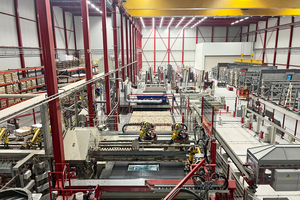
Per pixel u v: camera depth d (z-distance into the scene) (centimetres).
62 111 728
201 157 609
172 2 1527
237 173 779
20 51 1958
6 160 679
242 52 3962
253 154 686
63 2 2478
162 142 801
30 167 682
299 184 661
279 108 1309
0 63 1738
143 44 4544
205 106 800
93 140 745
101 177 728
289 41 2898
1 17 1748
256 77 1980
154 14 1967
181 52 4575
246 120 1539
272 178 679
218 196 584
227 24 4219
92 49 3462
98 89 1886
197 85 2194
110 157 712
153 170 710
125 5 1547
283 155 665
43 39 578
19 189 454
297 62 2717
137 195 600
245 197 596
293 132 1352
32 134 843
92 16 3366
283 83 1441
